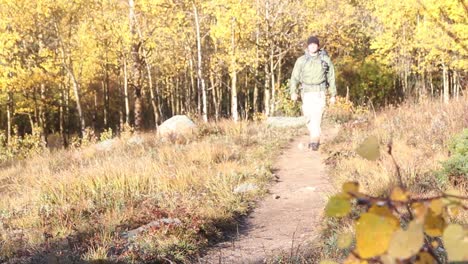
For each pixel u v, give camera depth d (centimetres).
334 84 847
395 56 2683
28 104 3028
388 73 3322
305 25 2584
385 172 528
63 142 3023
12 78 2464
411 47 2258
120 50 2533
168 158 903
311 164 823
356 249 67
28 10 2297
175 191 657
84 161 1166
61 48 2577
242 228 534
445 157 568
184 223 503
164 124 1403
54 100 3111
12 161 1720
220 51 2909
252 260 423
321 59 840
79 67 2964
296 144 1080
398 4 1762
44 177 812
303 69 847
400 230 63
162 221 507
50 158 1305
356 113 1822
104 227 507
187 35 2875
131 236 484
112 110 4447
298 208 580
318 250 395
